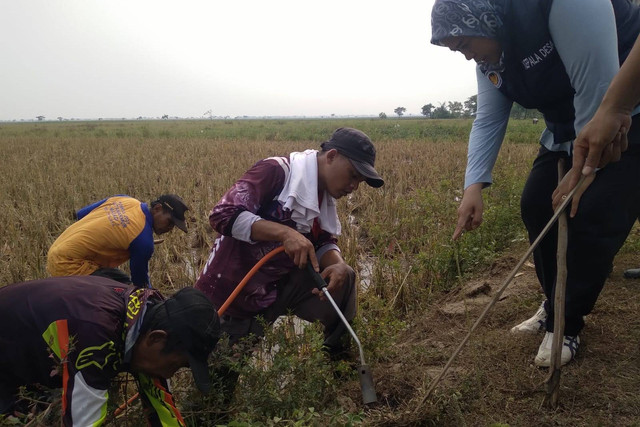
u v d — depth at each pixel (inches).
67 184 440.5
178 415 97.3
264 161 126.9
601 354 115.5
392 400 124.4
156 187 442.3
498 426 92.1
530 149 657.6
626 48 102.7
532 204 119.8
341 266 132.0
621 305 134.3
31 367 94.1
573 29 93.1
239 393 118.6
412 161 593.0
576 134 103.3
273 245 128.9
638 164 100.5
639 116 99.7
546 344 115.8
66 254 154.0
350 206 362.0
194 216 339.9
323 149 128.3
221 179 462.9
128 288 94.7
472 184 123.4
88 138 1181.1
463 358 129.6
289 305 137.5
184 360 89.0
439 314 171.2
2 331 90.7
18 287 93.7
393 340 142.5
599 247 102.5
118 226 155.5
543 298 155.4
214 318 89.4
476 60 108.5
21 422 98.5
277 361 114.2
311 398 113.9
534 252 123.3
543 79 103.7
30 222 299.4
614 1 102.9
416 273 205.3
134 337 87.4
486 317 153.3
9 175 491.8
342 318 119.0
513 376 115.6
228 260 129.7
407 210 295.6
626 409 98.4
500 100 123.4
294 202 124.6
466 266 207.6
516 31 99.7
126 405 100.4
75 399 84.3
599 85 94.3
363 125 1651.1
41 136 1342.3
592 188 101.0
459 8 98.3
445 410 108.0
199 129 1747.0
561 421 98.7
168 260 250.4
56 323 85.4
